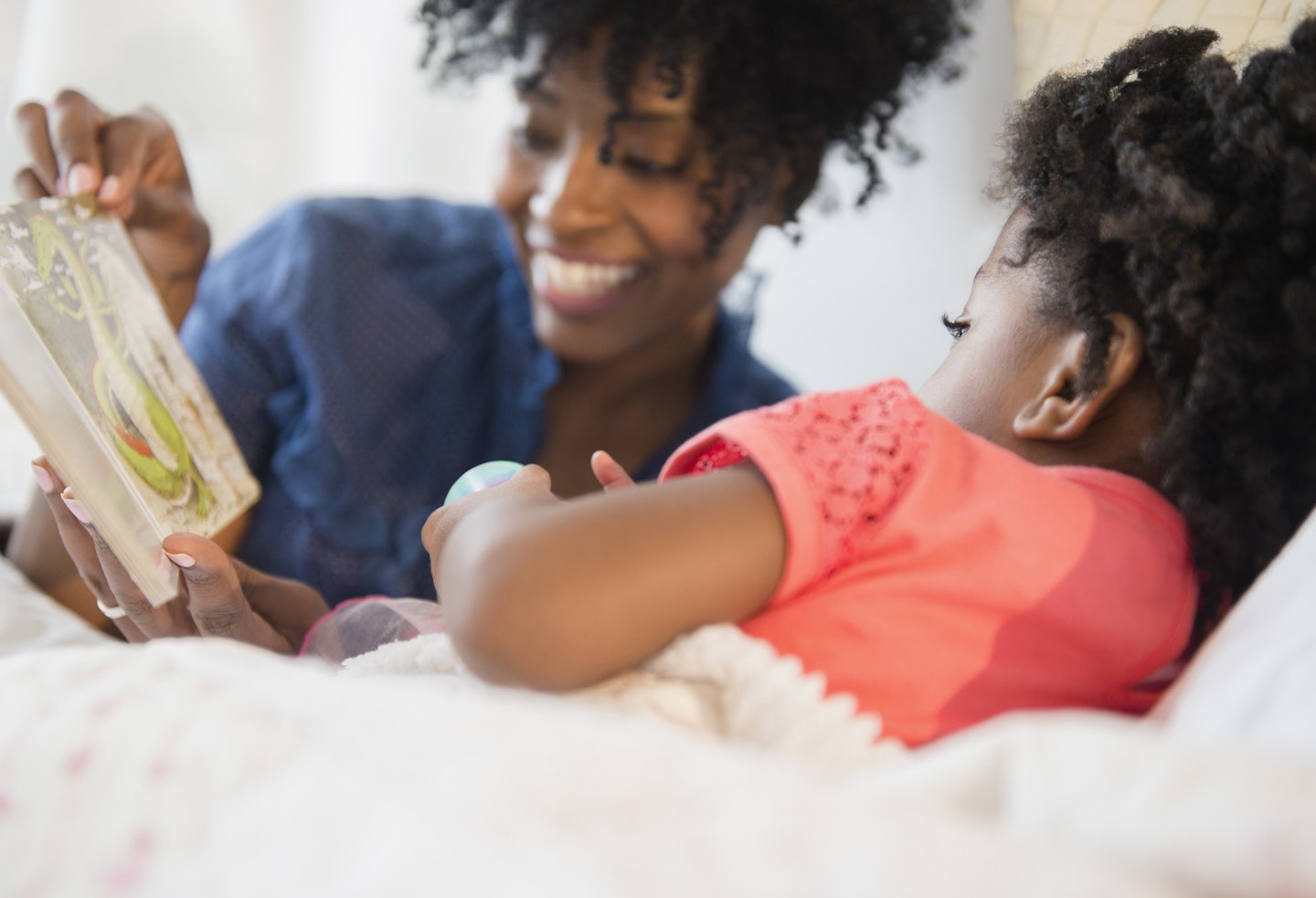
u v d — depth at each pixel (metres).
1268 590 0.58
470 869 0.35
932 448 0.65
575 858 0.35
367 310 1.50
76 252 0.89
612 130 1.27
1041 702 0.62
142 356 0.94
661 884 0.34
